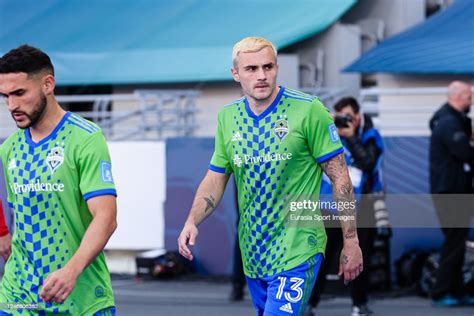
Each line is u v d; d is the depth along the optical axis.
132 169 24.56
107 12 31.39
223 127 11.11
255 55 10.67
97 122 31.11
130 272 25.03
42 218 9.61
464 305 20.16
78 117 9.72
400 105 28.45
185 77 29.86
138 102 31.98
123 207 24.64
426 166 22.48
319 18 29.98
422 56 26.36
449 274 19.88
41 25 31.44
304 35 29.91
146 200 24.55
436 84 28.44
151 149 24.48
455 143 19.30
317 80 31.39
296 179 10.84
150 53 30.55
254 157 10.85
